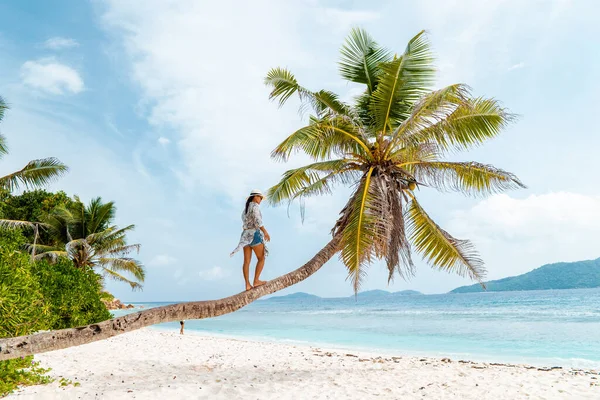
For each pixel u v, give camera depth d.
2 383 7.77
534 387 9.12
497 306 51.69
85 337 5.63
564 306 45.97
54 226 29.27
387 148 9.60
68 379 9.12
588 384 9.42
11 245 8.34
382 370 11.44
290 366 12.05
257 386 9.04
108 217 30.78
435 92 8.88
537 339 20.36
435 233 10.76
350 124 9.76
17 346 5.20
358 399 8.11
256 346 16.86
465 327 27.19
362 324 32.28
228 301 6.92
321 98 10.29
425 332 24.97
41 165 18.12
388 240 8.49
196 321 40.25
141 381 9.21
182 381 9.37
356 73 11.37
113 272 30.64
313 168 10.86
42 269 14.46
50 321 9.71
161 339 19.11
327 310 64.00
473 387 9.15
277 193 11.20
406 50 9.47
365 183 9.16
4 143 16.91
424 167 10.34
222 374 10.58
